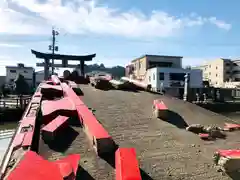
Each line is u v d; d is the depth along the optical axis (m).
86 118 7.31
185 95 35.78
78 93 12.38
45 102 9.30
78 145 6.32
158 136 7.30
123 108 9.98
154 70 44.56
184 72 44.16
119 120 8.52
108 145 5.89
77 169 5.06
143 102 11.09
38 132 7.10
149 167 5.46
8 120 26.44
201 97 39.19
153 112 9.63
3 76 59.31
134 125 8.12
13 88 48.50
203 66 79.94
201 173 5.29
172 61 52.44
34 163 4.29
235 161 5.34
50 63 28.59
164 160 5.81
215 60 74.69
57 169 4.20
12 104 29.91
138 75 55.06
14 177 3.92
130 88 14.53
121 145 6.45
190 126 7.98
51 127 6.78
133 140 6.87
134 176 4.42
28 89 48.09
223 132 8.18
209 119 9.55
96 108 9.84
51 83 16.06
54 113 7.95
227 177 5.19
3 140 18.14
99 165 5.39
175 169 5.42
